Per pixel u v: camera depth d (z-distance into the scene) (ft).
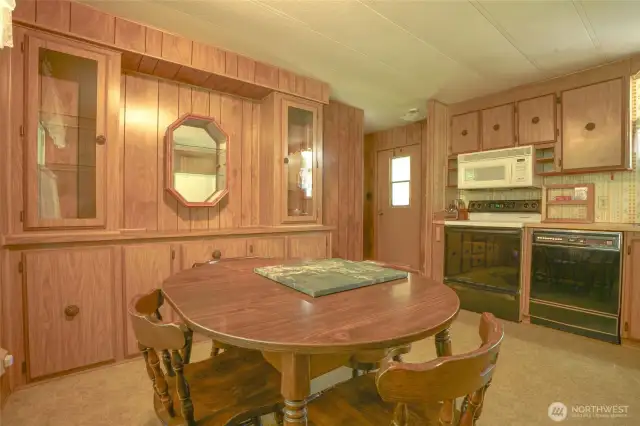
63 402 5.49
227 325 2.63
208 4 6.67
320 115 10.82
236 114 9.91
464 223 10.93
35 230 6.14
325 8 6.82
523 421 5.02
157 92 8.54
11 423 4.96
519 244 9.57
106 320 6.70
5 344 5.61
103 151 6.89
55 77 6.71
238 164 9.94
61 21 6.38
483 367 2.26
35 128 6.16
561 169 9.89
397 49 8.53
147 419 5.09
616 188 9.51
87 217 6.82
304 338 2.38
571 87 9.79
